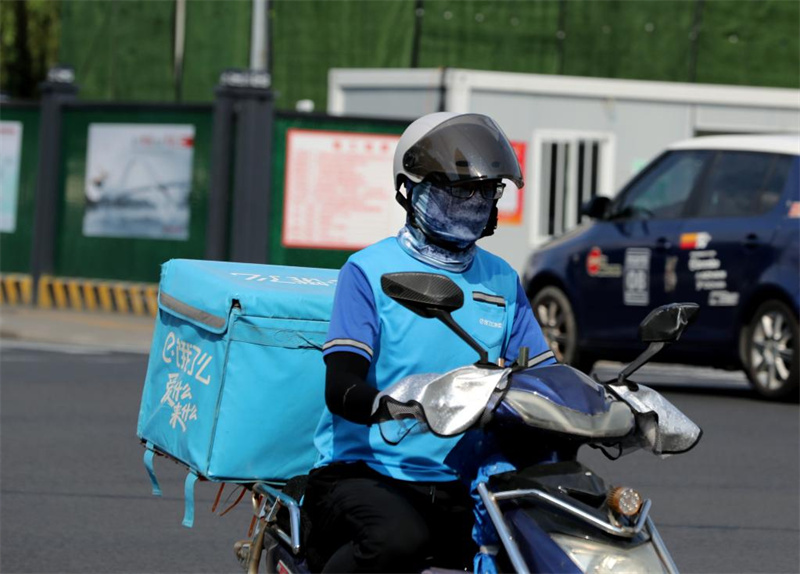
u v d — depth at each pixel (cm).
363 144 5016
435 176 980
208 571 1620
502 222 5209
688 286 3139
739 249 3045
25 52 8888
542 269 3472
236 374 1086
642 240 3234
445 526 998
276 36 6862
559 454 919
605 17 6606
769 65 6575
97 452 2352
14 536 1777
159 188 5103
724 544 1800
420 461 992
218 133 4925
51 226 5300
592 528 876
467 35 6656
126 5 7231
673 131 5372
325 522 999
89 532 1805
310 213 4994
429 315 919
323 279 1165
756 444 2544
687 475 2255
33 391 3080
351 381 945
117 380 3316
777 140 3103
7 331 4516
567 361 3419
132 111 5150
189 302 1141
